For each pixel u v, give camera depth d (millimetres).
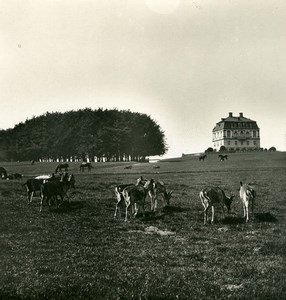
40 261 11883
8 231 16172
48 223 17891
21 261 11828
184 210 21812
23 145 119625
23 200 24906
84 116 118312
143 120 115562
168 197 22516
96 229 17109
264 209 21922
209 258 12477
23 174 60000
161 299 8977
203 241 15000
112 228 17250
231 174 49531
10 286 9523
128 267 11438
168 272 10969
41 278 10133
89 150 112562
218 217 19734
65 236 15508
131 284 9859
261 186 34688
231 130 138500
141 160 98625
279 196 27719
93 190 31453
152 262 12031
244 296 8969
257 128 140250
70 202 23703
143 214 19734
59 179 26469
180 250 13539
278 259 12148
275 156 82562
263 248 13469
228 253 13031
